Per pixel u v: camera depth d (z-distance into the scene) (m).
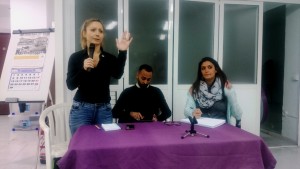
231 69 3.34
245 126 3.38
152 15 3.09
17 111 4.40
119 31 3.01
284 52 3.90
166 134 1.65
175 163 1.44
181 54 3.20
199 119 2.07
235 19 3.31
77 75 2.02
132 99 2.74
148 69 2.71
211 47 3.27
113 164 1.38
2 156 3.17
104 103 2.13
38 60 2.80
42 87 2.71
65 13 2.82
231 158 1.50
